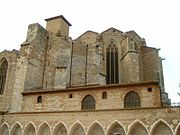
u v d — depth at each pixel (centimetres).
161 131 2558
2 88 4100
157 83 2827
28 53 3778
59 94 3188
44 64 4122
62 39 4231
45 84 3956
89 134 2794
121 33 4728
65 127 2892
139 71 4347
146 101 2788
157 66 4391
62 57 4056
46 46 4278
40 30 4184
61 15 4503
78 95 3100
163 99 4091
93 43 4509
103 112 2803
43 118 3039
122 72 4288
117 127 2742
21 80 3600
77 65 4322
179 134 2453
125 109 2728
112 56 4597
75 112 2923
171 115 2520
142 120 2611
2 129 3253
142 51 4641
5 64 4316
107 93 2983
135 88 2895
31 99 3306
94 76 4162
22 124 3109
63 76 3681
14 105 3447
